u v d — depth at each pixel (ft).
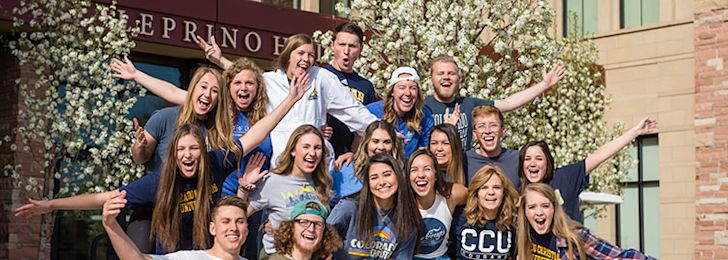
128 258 21.13
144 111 49.85
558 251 26.61
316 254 24.27
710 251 56.95
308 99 28.19
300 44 27.78
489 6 47.67
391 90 29.81
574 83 58.08
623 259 26.53
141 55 50.11
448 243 27.30
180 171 23.98
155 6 47.29
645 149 62.69
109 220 20.85
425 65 46.42
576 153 55.93
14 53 43.91
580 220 29.94
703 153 57.82
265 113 27.20
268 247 25.76
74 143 44.14
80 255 48.39
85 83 44.68
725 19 57.31
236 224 22.88
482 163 29.63
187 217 24.17
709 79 57.88
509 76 48.16
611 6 64.54
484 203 26.71
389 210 25.59
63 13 44.16
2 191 45.80
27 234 45.75
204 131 25.55
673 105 60.95
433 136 28.55
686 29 60.64
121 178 46.26
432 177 26.17
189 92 25.46
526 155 29.22
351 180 27.84
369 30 51.52
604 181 57.77
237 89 26.78
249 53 50.34
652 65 62.03
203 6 48.83
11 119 45.62
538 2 48.06
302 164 25.77
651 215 62.23
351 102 29.25
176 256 22.31
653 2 63.00
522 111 51.80
